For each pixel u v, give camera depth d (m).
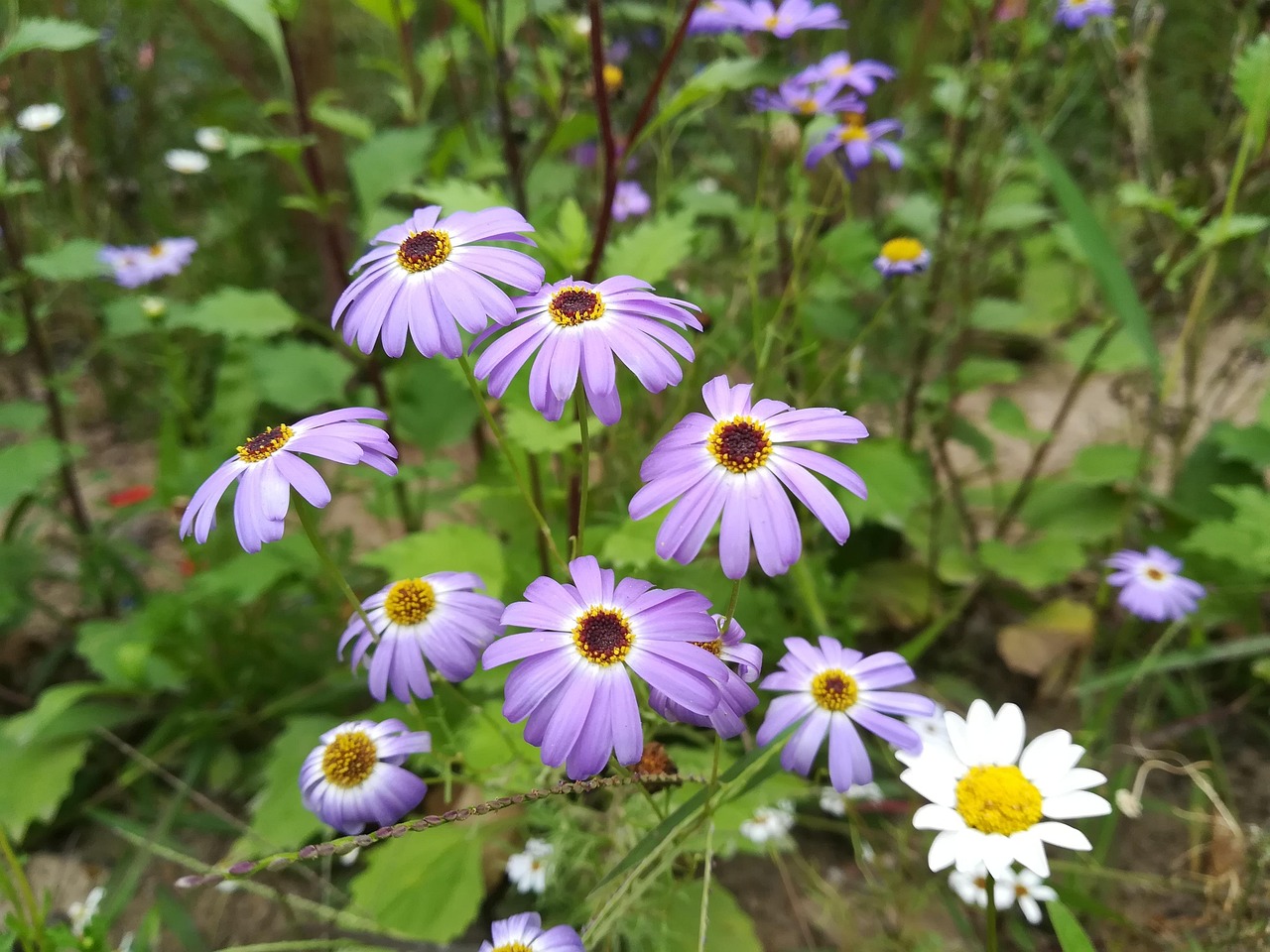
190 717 0.22
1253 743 0.23
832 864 0.20
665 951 0.16
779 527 0.10
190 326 0.35
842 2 0.37
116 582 0.26
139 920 0.20
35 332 0.25
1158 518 0.27
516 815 0.19
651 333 0.11
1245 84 0.19
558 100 0.25
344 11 0.42
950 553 0.26
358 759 0.13
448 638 0.14
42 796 0.21
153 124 0.42
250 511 0.11
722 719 0.11
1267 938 0.17
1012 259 0.36
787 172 0.27
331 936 0.18
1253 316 0.34
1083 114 0.39
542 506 0.20
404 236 0.13
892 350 0.32
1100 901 0.19
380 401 0.25
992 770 0.13
